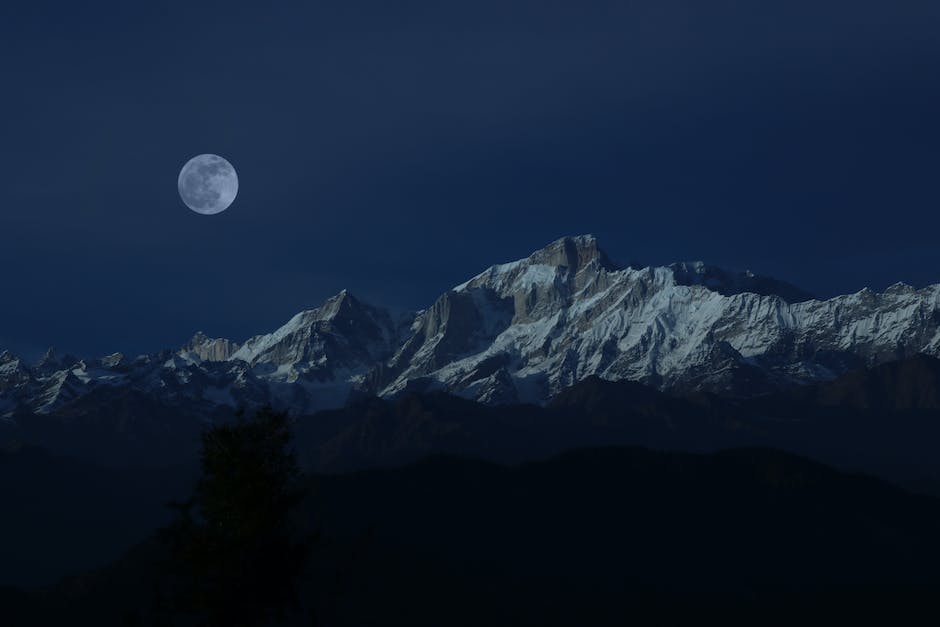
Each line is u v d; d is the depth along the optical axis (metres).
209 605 193.00
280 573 195.50
